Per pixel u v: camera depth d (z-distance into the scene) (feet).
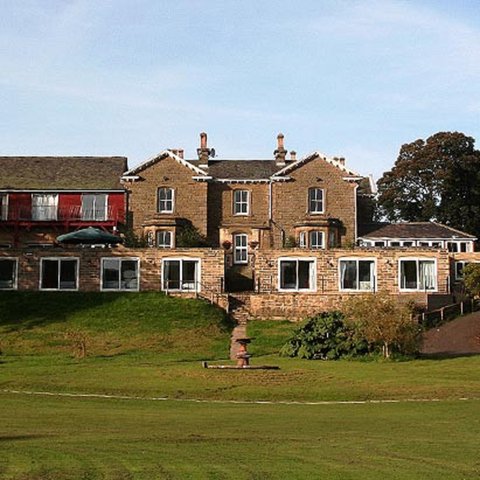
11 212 203.10
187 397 82.02
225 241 201.05
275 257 163.53
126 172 204.44
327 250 163.53
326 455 46.01
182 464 43.14
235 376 91.86
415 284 164.25
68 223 201.67
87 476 39.93
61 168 214.07
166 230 197.77
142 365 105.09
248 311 154.71
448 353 119.65
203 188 201.87
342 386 85.76
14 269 161.07
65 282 161.07
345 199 202.08
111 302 151.02
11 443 50.70
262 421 63.93
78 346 122.52
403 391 82.64
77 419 65.51
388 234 211.61
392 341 110.52
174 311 146.00
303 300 155.02
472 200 272.51
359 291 161.48
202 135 210.59
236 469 41.78
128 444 50.29
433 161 270.87
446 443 50.60
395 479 39.55
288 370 97.04
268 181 203.31
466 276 154.71
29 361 111.34
